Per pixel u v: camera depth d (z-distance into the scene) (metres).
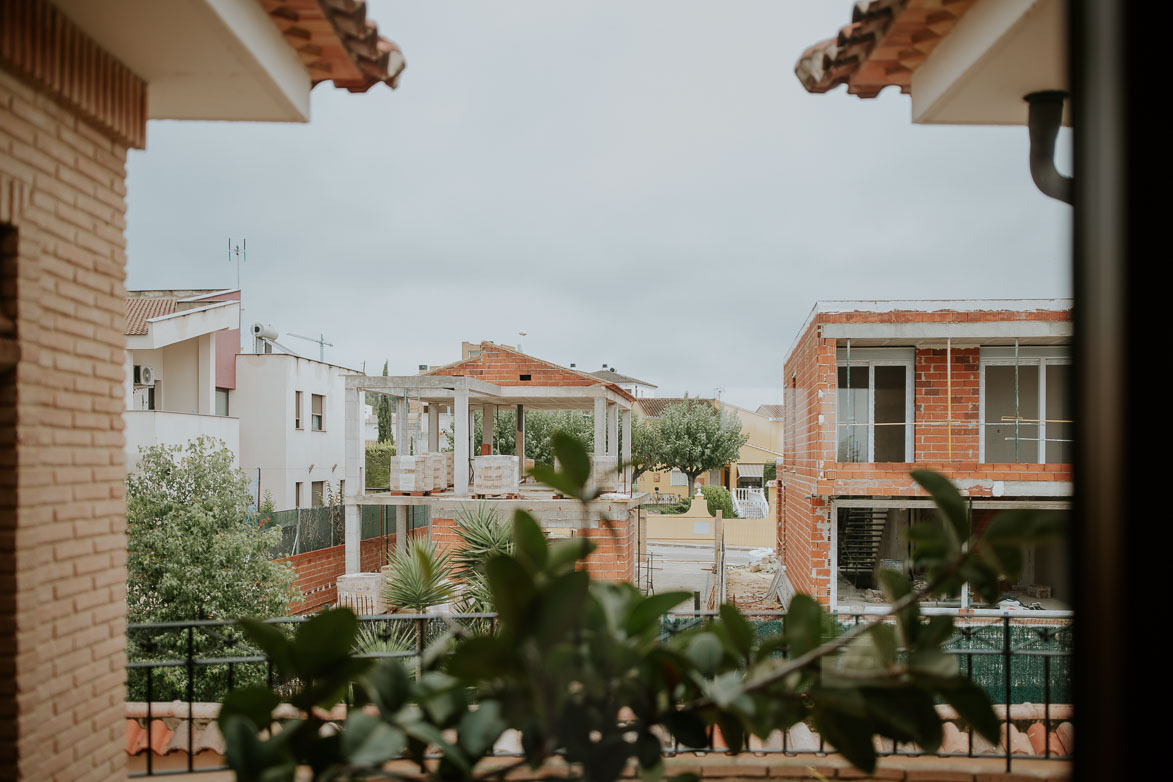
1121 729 0.91
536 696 1.29
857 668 1.65
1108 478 0.94
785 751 3.59
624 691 1.54
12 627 2.53
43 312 2.70
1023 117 3.52
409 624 7.94
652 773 1.53
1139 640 0.90
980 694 1.53
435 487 14.84
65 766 2.77
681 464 39.16
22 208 2.59
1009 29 2.73
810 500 13.87
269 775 1.42
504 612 1.33
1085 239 0.98
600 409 15.97
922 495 13.05
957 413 14.73
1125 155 0.92
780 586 17.59
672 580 20.20
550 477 1.52
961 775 3.44
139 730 4.50
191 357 21.42
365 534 18.16
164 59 2.93
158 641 8.92
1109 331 0.94
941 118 3.55
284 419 23.84
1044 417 14.66
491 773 1.50
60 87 2.66
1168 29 0.90
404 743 1.50
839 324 13.23
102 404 3.04
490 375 16.58
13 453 2.56
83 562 2.91
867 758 1.60
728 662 1.77
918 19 3.09
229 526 10.97
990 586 1.65
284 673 1.69
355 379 13.85
